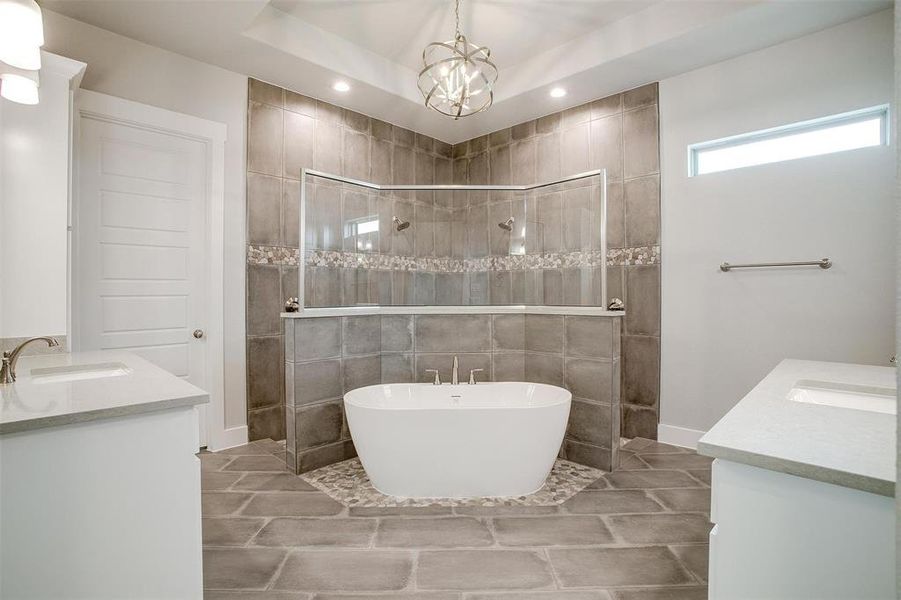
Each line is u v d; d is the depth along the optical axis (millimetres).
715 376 2977
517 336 3164
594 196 2895
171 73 2842
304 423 2715
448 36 3125
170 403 1148
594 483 2529
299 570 1700
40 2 2340
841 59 2518
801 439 885
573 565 1735
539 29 3016
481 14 2854
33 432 991
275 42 2803
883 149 2387
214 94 3023
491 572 1691
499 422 2287
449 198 3434
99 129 2619
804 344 2637
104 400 1130
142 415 1127
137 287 2768
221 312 3037
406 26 3000
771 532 797
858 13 2420
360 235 3148
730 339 2912
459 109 2510
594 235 2877
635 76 3164
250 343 3174
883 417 1067
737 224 2871
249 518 2113
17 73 1676
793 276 2668
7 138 1933
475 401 2912
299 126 3449
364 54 3287
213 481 2553
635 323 3334
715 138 2965
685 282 3098
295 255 3412
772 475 796
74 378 1633
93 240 2604
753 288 2818
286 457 2744
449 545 1880
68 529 1034
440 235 3439
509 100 3582
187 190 2967
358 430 2375
